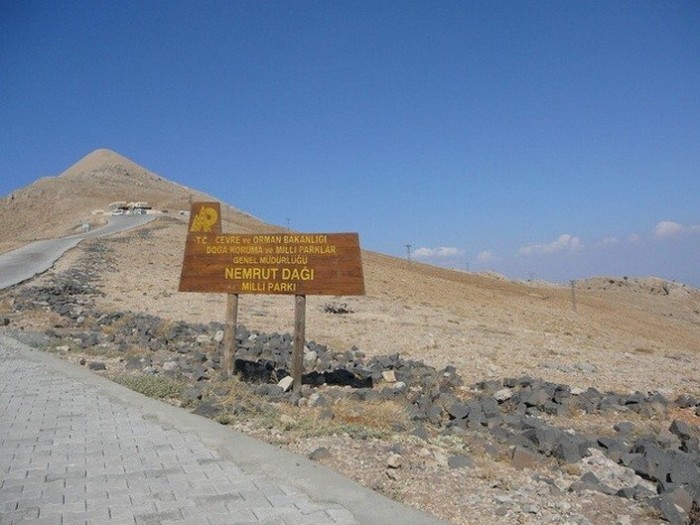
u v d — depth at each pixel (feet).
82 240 172.45
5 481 19.01
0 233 481.05
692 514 19.25
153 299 86.69
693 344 215.72
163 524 15.99
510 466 23.35
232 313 38.14
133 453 21.80
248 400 31.12
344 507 17.21
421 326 84.23
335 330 71.56
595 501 20.02
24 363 38.78
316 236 36.83
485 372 49.90
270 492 18.26
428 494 19.56
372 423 27.86
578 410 36.76
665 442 28.96
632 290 528.22
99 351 45.16
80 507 17.04
